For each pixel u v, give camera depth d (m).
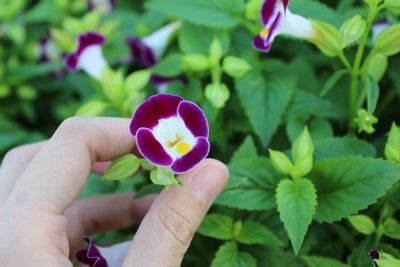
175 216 0.24
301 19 0.26
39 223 0.23
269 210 0.27
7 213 0.23
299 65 0.31
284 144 0.30
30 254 0.23
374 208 0.27
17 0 0.44
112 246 0.27
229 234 0.26
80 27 0.37
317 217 0.25
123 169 0.24
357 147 0.27
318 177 0.25
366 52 0.30
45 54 0.43
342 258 0.28
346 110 0.30
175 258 0.24
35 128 0.45
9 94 0.44
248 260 0.26
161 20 0.36
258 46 0.27
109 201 0.31
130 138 0.26
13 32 0.43
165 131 0.23
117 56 0.35
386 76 0.31
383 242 0.26
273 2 0.26
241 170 0.27
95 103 0.30
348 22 0.25
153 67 0.32
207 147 0.22
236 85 0.30
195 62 0.30
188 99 0.31
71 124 0.26
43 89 0.44
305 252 0.27
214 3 0.31
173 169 0.22
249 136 0.28
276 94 0.30
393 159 0.25
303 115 0.30
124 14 0.39
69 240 0.30
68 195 0.24
